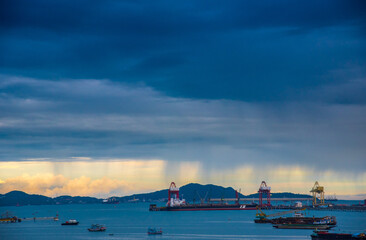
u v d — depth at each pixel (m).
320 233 194.38
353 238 183.75
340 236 187.12
